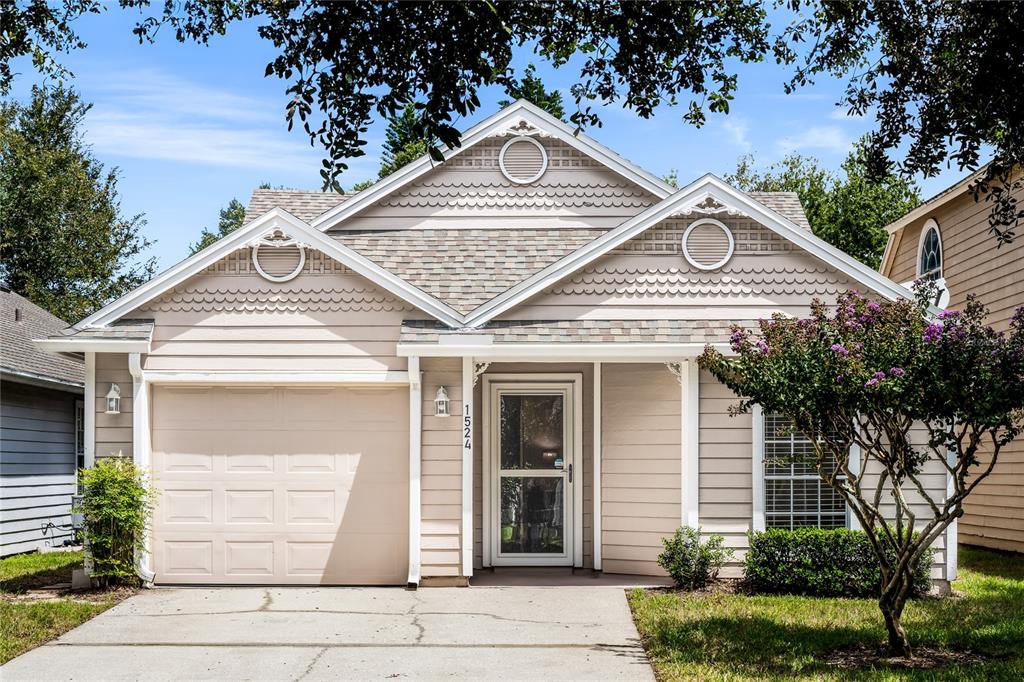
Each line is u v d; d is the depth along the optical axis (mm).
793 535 12258
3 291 21453
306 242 12914
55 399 18656
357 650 9445
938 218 20172
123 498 12227
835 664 8758
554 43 8477
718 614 10812
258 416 13039
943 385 8352
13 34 9867
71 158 38969
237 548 12883
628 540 13930
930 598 12109
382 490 12953
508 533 14695
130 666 8820
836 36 8844
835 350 8805
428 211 16297
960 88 8484
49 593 12227
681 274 13203
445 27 7207
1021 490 16719
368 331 12953
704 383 13008
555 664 8922
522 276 14984
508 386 14766
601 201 16266
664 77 8562
